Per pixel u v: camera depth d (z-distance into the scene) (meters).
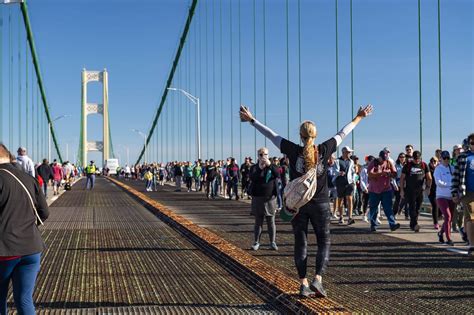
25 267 4.72
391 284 7.14
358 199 18.19
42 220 4.95
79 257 9.62
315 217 6.02
